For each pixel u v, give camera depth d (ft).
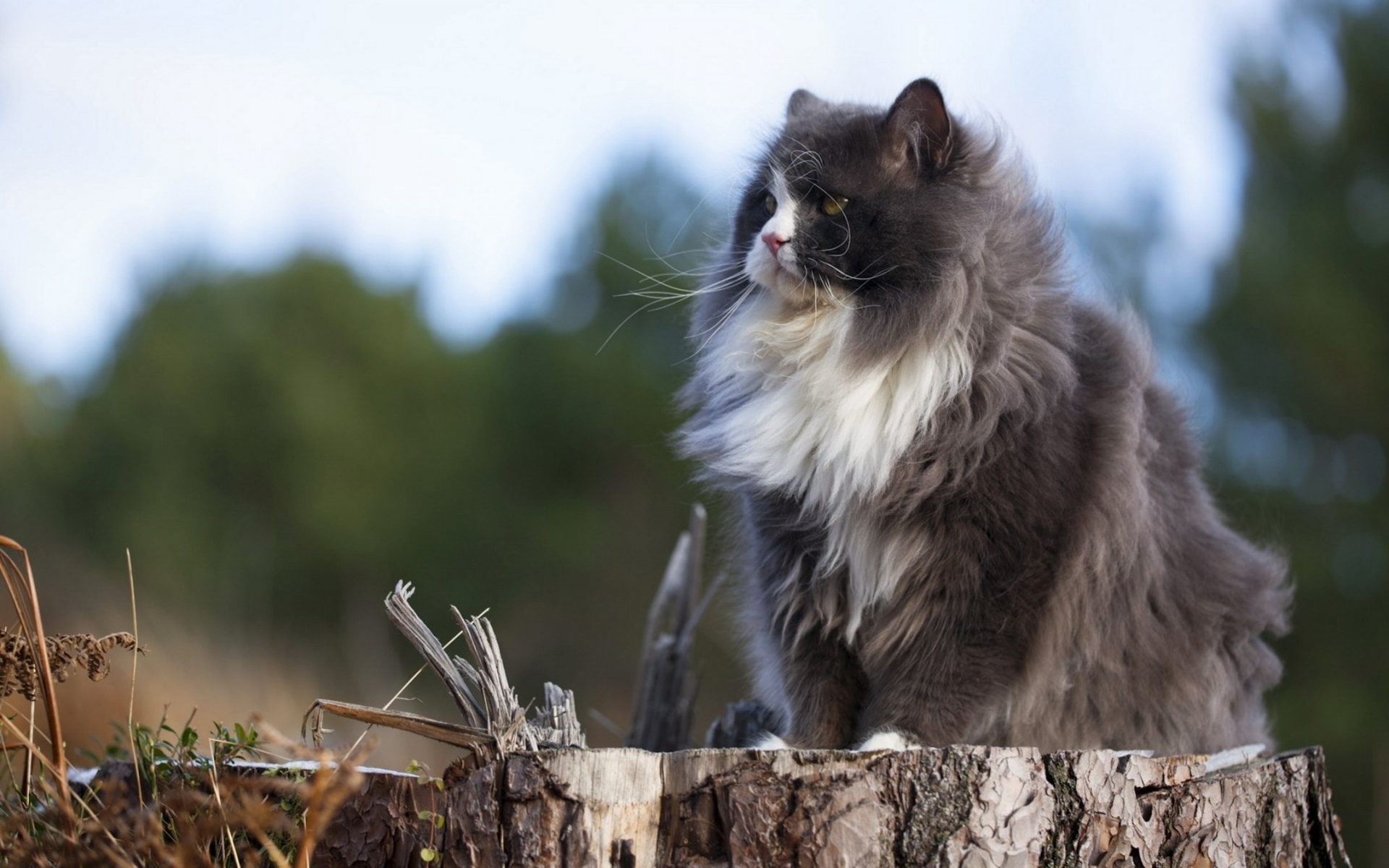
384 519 50.31
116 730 13.64
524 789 8.61
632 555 48.91
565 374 51.31
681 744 15.03
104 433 50.52
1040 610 10.76
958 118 12.09
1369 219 36.73
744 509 12.45
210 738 10.57
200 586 44.60
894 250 11.32
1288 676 34.47
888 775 8.65
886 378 11.20
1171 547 12.06
